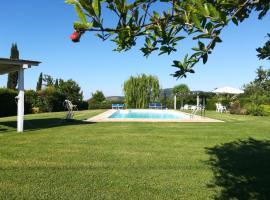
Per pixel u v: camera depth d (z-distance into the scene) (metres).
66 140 11.66
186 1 2.47
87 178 6.97
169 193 6.29
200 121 20.05
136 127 15.88
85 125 16.86
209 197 6.19
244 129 15.46
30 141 11.41
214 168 8.13
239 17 2.97
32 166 7.83
